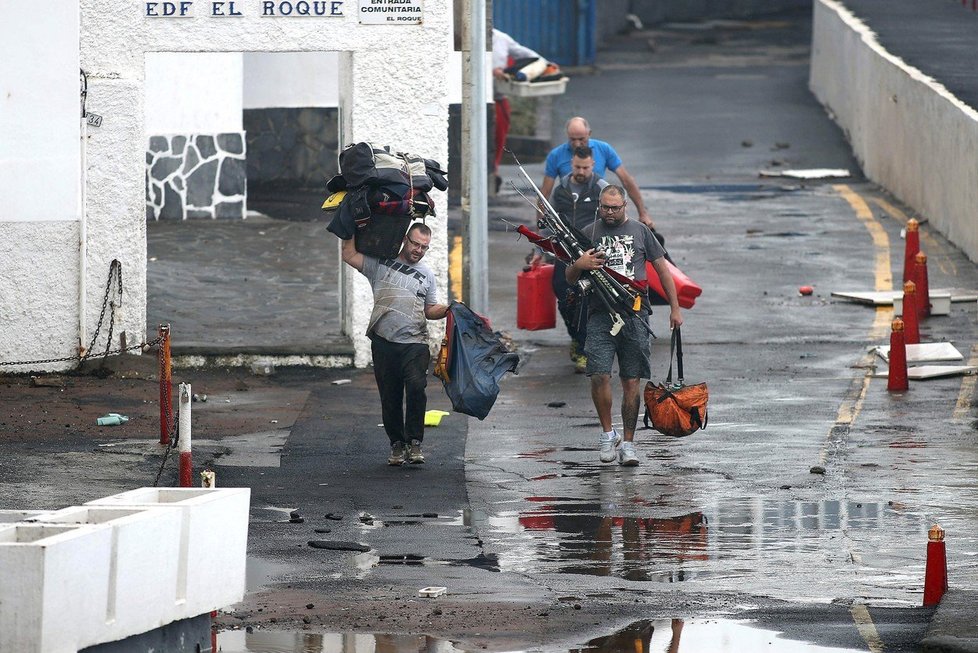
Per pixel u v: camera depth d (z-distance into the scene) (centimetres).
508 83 11050
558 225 4638
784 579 3419
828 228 8588
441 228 5853
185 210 8906
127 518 2570
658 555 3625
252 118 10269
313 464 4541
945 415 5006
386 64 5750
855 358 5862
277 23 5675
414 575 3456
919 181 8881
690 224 8781
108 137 5594
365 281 5825
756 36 17800
